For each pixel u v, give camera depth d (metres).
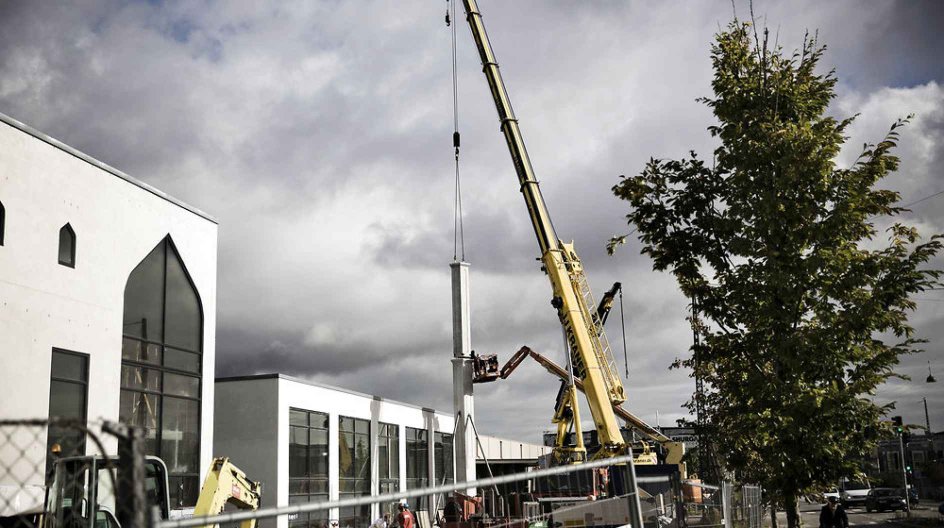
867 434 13.80
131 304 22.39
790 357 13.42
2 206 18.23
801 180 13.85
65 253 20.00
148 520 4.16
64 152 20.14
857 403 13.45
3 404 17.62
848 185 13.73
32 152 19.16
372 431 37.72
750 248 14.11
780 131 13.86
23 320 18.38
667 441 42.09
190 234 24.94
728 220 14.36
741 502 16.81
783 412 13.52
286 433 30.16
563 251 35.88
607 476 32.00
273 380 29.88
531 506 24.20
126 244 22.08
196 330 24.98
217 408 30.17
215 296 25.92
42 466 18.25
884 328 13.59
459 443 39.84
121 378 21.66
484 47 38.28
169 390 23.55
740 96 14.95
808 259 13.30
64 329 19.52
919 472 94.75
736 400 15.05
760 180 14.36
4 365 17.77
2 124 18.41
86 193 20.75
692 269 15.02
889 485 88.56
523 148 36.94
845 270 13.70
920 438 97.19
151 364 22.91
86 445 19.62
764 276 13.77
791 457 13.55
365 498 5.65
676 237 15.12
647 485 32.84
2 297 17.89
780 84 14.95
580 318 34.56
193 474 24.17
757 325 14.43
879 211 13.80
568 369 34.69
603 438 32.88
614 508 12.54
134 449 4.17
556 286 35.06
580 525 10.73
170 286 24.03
